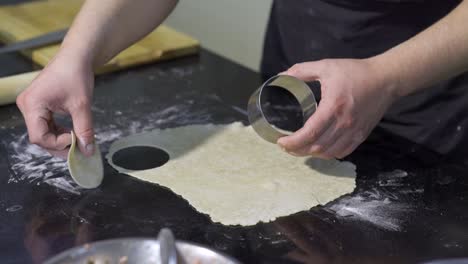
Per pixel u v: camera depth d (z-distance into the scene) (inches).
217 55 60.9
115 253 31.4
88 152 40.6
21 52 59.3
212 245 36.0
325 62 39.3
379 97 39.3
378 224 37.8
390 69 39.2
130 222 37.7
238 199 39.7
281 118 49.9
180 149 45.1
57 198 39.6
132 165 43.0
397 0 48.4
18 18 65.1
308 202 39.6
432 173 42.8
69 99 41.6
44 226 37.3
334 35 52.1
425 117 50.6
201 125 48.3
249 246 35.9
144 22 46.8
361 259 35.1
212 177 42.0
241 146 45.6
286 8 54.9
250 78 56.3
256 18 77.5
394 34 50.4
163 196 39.9
